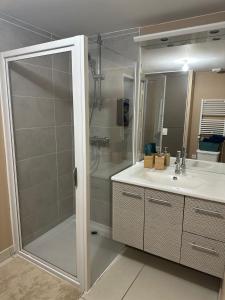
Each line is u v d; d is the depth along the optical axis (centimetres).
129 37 202
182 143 201
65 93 170
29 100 196
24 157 200
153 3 154
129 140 222
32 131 203
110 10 166
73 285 170
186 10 164
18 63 180
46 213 223
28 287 168
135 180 173
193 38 176
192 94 188
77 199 154
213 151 190
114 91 188
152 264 191
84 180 148
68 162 195
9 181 192
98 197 184
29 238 215
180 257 163
